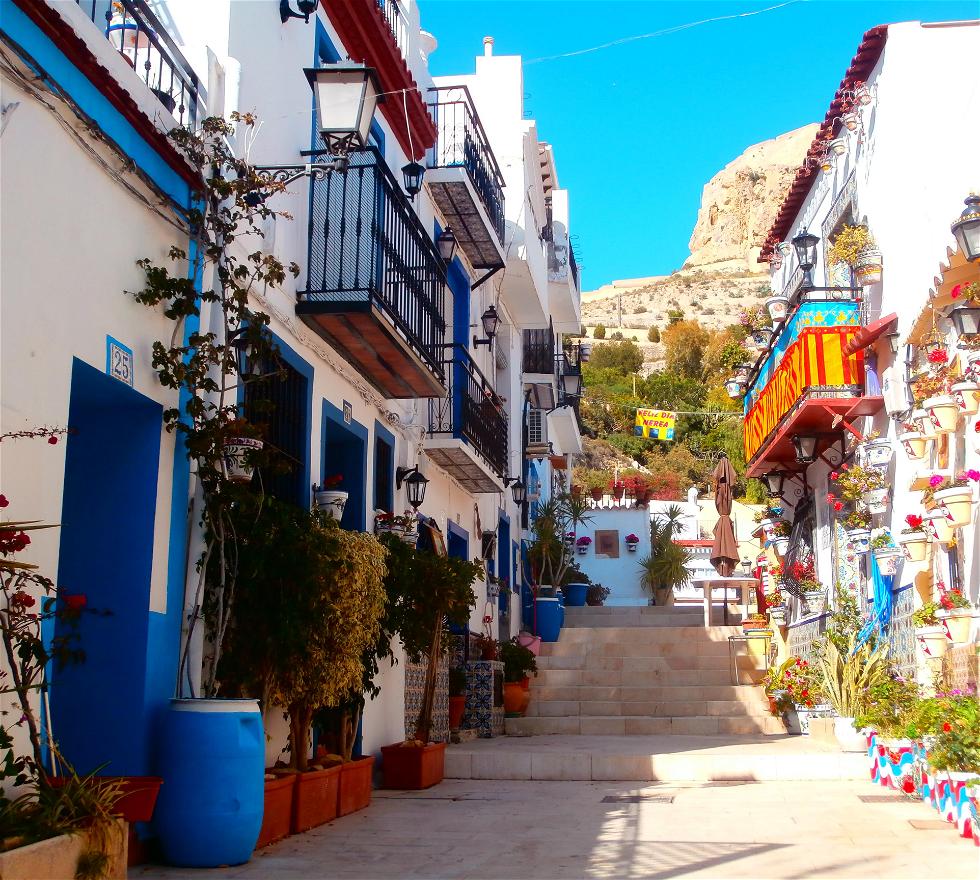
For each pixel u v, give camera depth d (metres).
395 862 6.53
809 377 12.50
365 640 8.22
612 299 104.38
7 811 4.65
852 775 10.91
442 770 10.99
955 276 9.02
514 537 19.95
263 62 8.84
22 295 5.37
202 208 7.37
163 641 6.70
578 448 30.12
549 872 6.25
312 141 9.92
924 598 10.83
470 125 14.58
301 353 9.26
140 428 6.77
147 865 6.22
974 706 8.46
